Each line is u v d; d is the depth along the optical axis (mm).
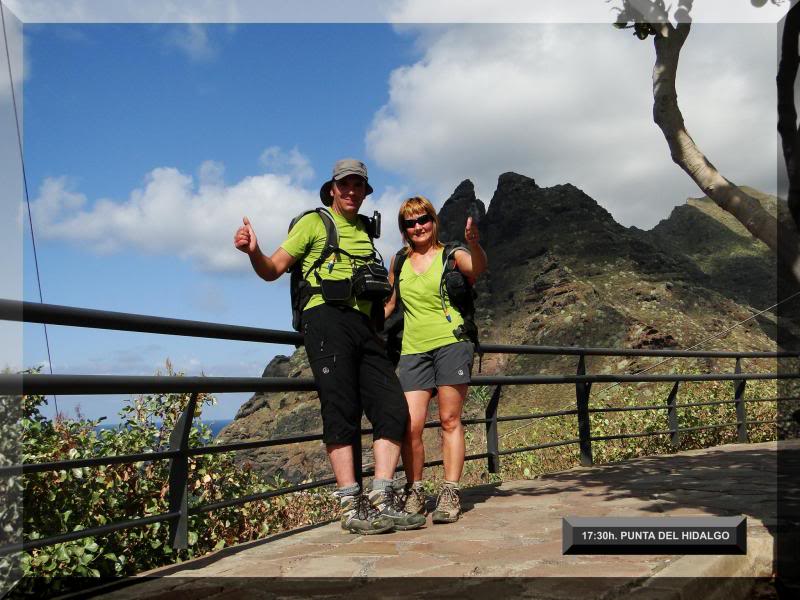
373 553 3436
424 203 4328
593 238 180750
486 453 6066
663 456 7492
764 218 4098
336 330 3859
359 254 3959
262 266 3654
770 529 3443
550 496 5012
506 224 195875
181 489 3496
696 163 4582
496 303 174250
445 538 3717
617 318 145000
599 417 10133
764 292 193750
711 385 11352
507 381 5957
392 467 3996
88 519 4344
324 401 3887
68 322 2787
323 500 6242
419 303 4289
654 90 4828
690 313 152375
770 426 11000
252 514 5410
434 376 4332
